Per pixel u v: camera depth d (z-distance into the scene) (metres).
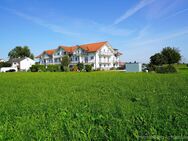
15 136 4.30
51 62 101.81
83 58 88.31
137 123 4.91
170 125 4.66
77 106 6.93
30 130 4.59
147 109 6.33
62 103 7.50
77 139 4.12
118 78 22.78
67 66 76.00
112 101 7.91
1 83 17.73
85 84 15.71
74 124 4.98
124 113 5.77
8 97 9.39
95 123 5.17
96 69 75.56
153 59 72.62
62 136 4.25
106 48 89.00
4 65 107.88
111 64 91.06
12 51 156.75
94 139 4.12
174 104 7.12
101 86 13.90
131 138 4.07
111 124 4.86
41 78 25.28
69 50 94.44
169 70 40.22
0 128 4.72
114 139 4.01
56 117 5.62
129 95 9.48
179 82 15.89
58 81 19.56
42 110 6.48
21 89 12.78
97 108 6.43
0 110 6.42
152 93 9.96
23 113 6.19
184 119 5.10
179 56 73.81
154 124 4.76
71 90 11.93
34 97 9.30
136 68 57.12
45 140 4.09
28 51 157.88
